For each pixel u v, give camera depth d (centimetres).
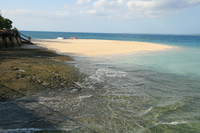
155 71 1087
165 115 516
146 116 504
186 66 1270
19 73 823
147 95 673
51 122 450
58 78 813
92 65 1182
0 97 570
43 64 1070
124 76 938
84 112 512
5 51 1529
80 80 816
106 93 674
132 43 3581
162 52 2198
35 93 629
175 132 430
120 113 516
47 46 2359
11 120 449
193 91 741
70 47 2377
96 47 2508
